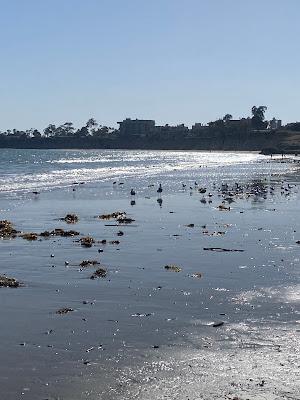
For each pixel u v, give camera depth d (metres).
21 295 18.97
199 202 50.12
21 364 13.02
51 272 22.41
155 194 57.84
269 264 23.81
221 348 14.05
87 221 37.78
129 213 42.09
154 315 16.75
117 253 26.39
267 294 19.02
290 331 15.30
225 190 62.34
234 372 12.61
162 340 14.62
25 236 30.84
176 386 11.88
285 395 11.47
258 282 20.72
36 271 22.59
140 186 67.62
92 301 18.27
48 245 28.53
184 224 36.03
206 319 16.34
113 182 73.00
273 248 27.56
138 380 12.17
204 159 172.50
